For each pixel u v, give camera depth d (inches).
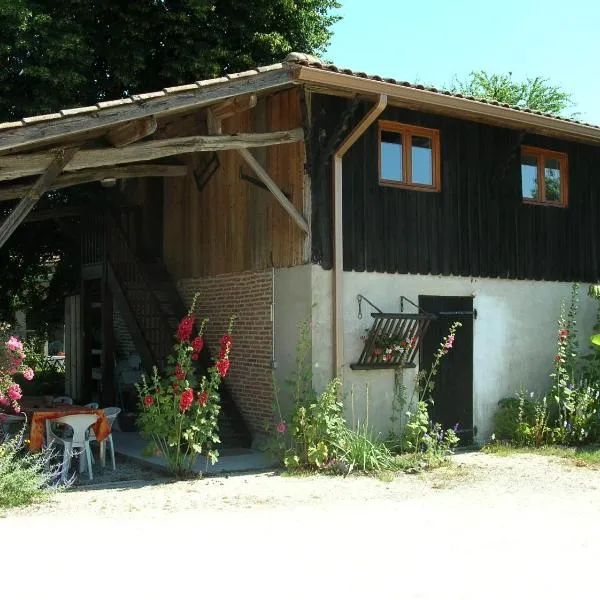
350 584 189.2
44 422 324.8
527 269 463.5
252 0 553.6
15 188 358.3
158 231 510.3
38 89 474.3
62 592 181.3
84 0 499.2
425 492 305.3
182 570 198.8
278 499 289.3
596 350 457.4
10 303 671.1
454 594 183.2
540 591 186.4
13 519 252.1
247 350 414.3
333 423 347.6
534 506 281.0
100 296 600.1
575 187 493.7
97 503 279.0
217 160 444.5
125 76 510.3
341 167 378.6
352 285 384.2
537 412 431.2
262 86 326.3
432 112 410.0
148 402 336.8
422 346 414.6
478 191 441.1
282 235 389.1
